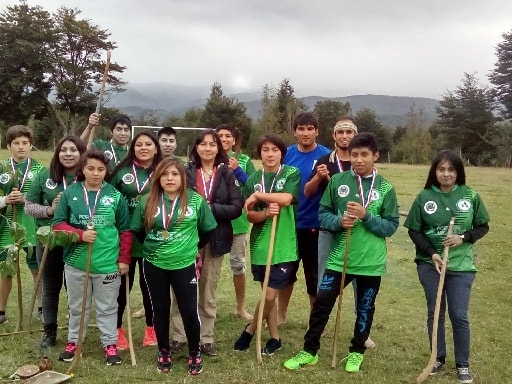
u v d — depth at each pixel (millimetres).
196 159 5391
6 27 36906
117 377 4719
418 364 5238
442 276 4715
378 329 6281
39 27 37250
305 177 5805
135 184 5379
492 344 5879
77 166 5473
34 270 6215
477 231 4840
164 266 4770
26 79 37969
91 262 4910
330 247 5480
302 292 7855
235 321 6477
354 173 5074
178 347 5375
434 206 4883
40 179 5570
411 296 7785
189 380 4707
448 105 57438
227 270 9117
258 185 5336
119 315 5477
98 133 35062
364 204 4961
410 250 11109
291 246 5262
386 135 53438
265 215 5145
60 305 6879
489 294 8016
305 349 5137
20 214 6059
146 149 5348
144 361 5113
